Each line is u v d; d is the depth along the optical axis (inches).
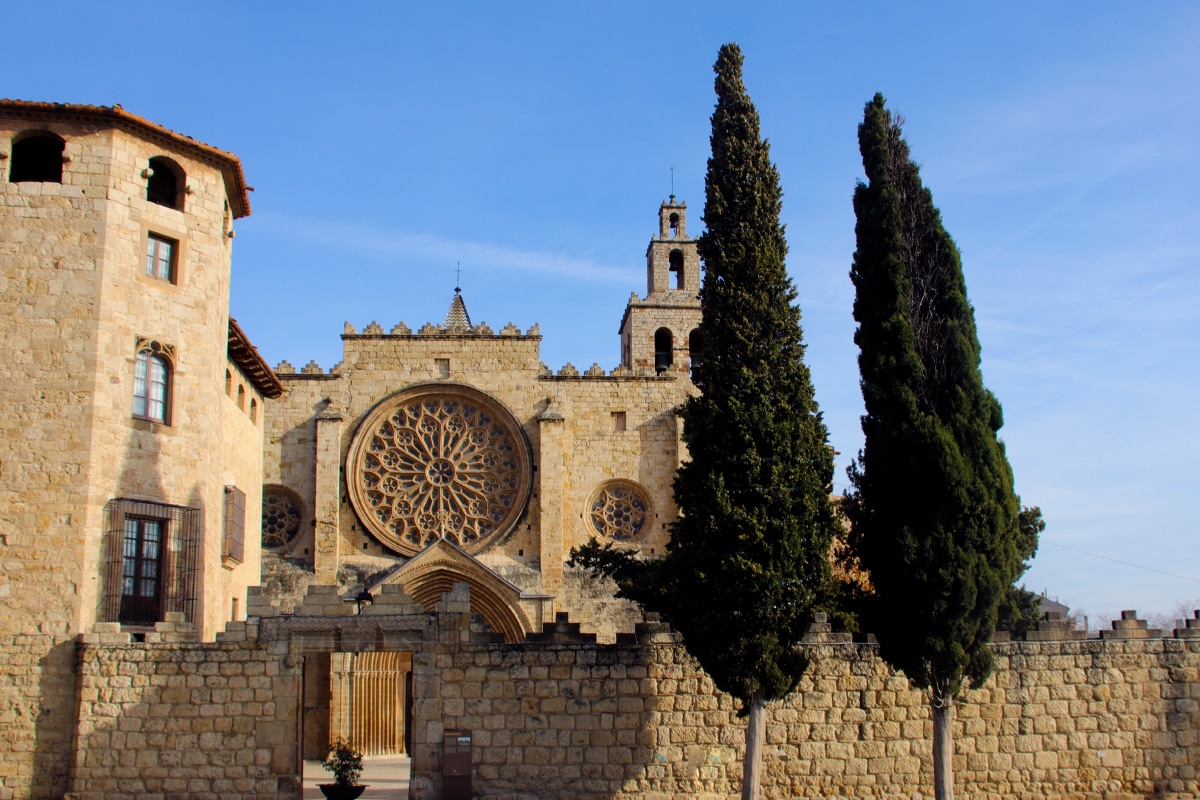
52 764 1128.2
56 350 1227.9
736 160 1248.8
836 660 1154.7
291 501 2198.6
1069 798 1139.9
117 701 1125.1
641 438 2283.5
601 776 1119.6
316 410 2233.0
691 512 1136.2
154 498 1261.1
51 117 1272.1
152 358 1298.0
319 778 1576.0
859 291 1206.3
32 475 1195.9
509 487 2245.3
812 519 1130.0
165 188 1374.3
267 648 1129.4
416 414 2272.4
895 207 1199.6
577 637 1146.7
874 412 1166.3
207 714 1120.2
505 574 2151.8
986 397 1164.5
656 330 2475.4
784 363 1182.9
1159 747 1157.1
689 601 1105.4
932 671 1097.4
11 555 1175.0
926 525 1107.3
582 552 1508.4
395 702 2047.2
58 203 1261.1
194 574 1289.4
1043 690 1159.0
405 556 2182.6
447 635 1135.6
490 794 1110.4
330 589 1143.6
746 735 1096.8
